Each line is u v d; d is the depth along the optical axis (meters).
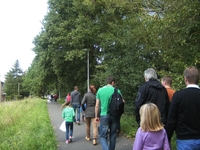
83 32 22.62
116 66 12.34
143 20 9.69
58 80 32.88
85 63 27.42
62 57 26.88
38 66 32.81
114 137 5.88
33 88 55.19
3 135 9.67
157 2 10.69
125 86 11.98
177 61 7.33
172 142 5.96
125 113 12.12
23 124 12.28
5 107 20.03
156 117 3.29
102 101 5.89
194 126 3.40
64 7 26.78
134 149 3.34
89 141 8.39
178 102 3.49
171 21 7.55
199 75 3.66
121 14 16.23
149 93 4.49
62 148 7.48
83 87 28.53
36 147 7.18
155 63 11.56
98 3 16.06
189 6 6.94
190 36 7.07
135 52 12.34
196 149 3.36
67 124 8.25
